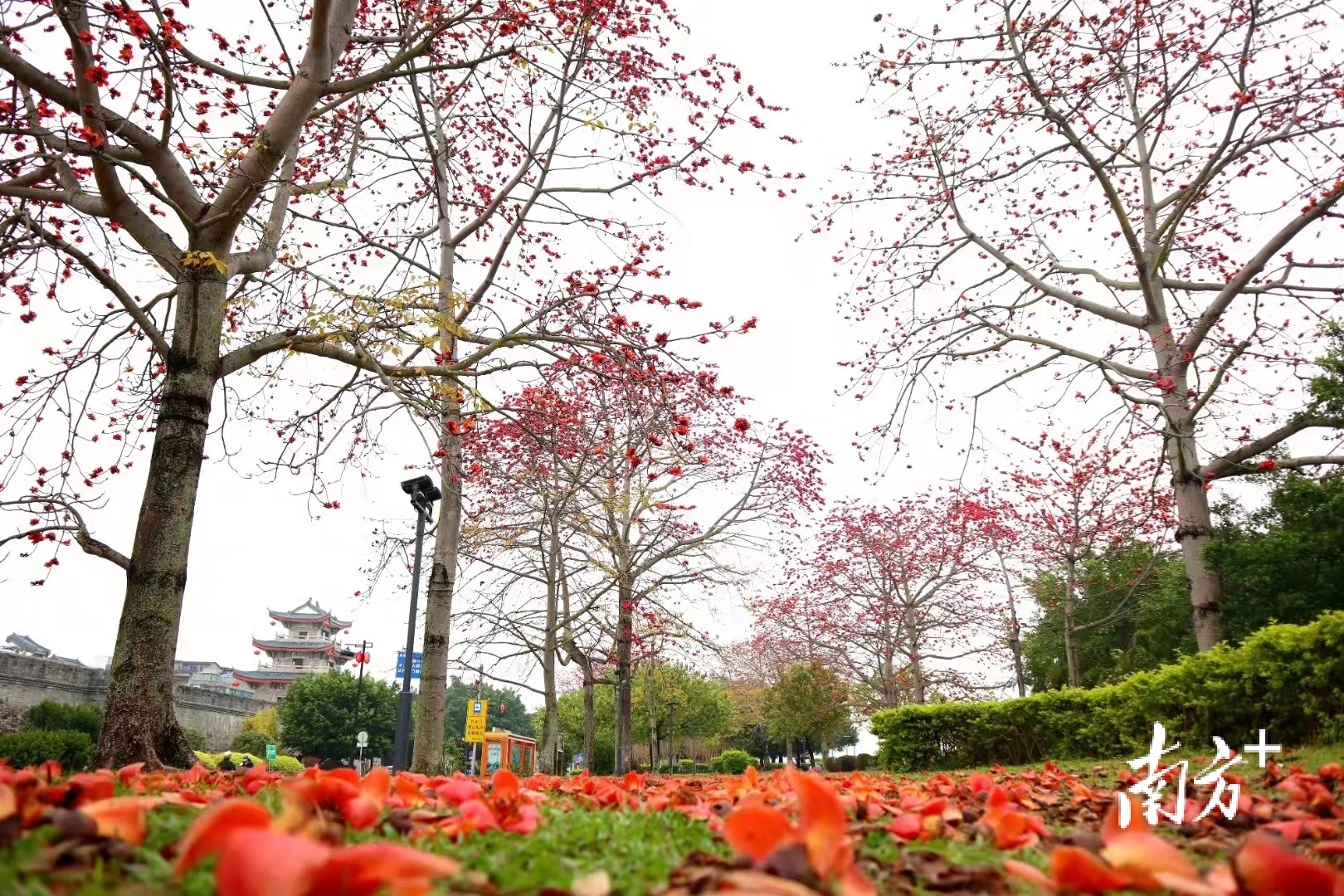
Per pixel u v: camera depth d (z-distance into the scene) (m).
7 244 6.46
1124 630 19.64
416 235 9.64
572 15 8.15
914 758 12.73
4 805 1.61
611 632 17.02
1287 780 3.96
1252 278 11.34
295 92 6.65
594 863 1.74
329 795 2.06
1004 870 1.90
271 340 7.12
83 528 5.89
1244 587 10.40
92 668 28.75
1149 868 1.46
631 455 8.16
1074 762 9.84
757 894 1.02
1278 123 11.13
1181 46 10.95
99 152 5.79
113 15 5.74
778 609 24.50
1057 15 10.80
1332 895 1.31
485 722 18.33
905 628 23.70
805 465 17.14
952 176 12.12
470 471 10.14
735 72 8.82
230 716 38.25
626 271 8.02
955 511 20.05
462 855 1.73
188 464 6.20
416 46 7.22
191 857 1.14
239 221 6.61
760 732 47.22
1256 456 11.80
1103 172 11.10
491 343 7.97
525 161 9.60
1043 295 12.86
